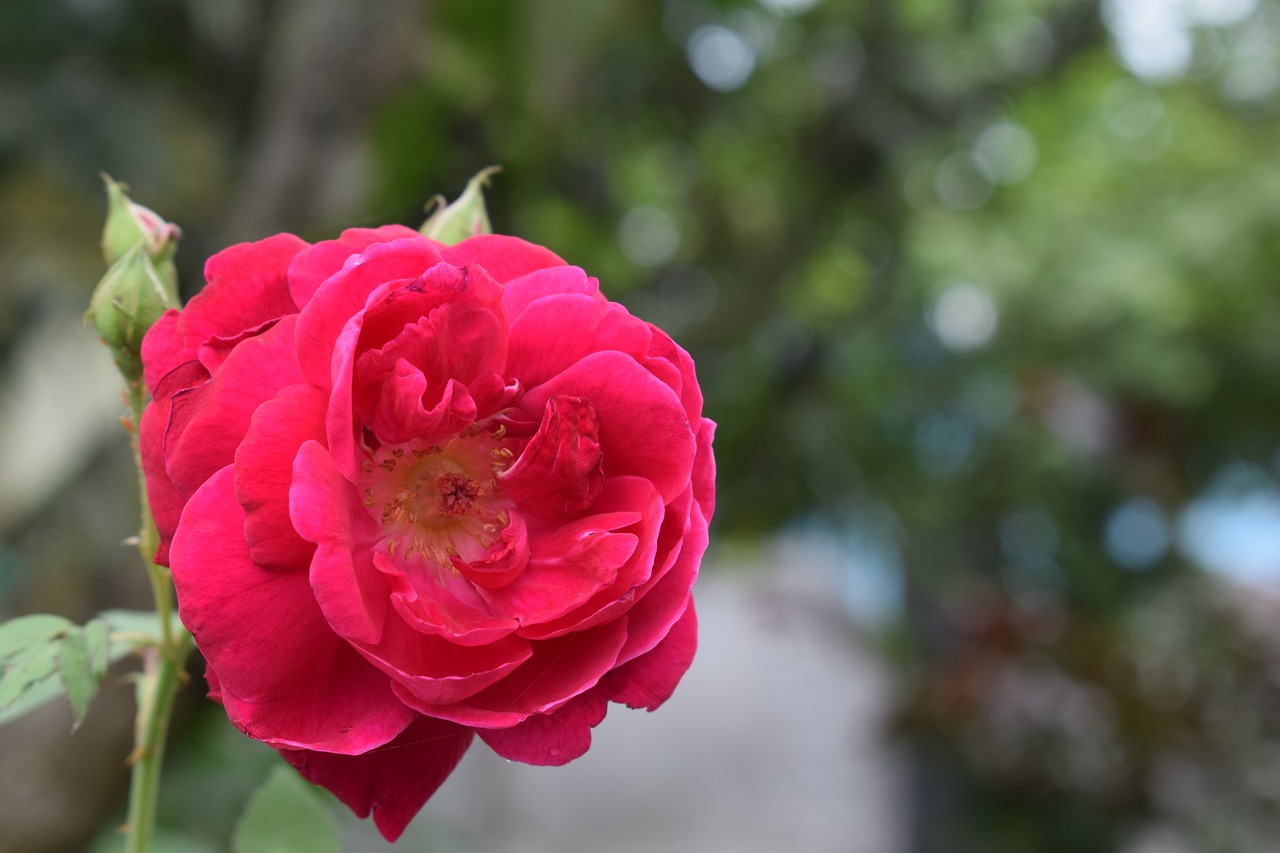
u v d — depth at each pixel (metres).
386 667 0.84
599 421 0.98
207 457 0.86
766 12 4.50
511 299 0.97
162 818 2.27
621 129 4.38
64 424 4.51
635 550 0.96
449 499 1.05
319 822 1.20
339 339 0.85
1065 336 5.48
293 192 2.66
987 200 6.11
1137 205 5.71
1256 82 6.20
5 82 3.05
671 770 7.29
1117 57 5.78
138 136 3.10
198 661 1.92
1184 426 5.77
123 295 1.06
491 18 3.28
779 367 5.28
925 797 4.75
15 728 2.01
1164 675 4.10
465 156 3.36
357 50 2.72
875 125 4.76
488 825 6.64
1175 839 4.15
